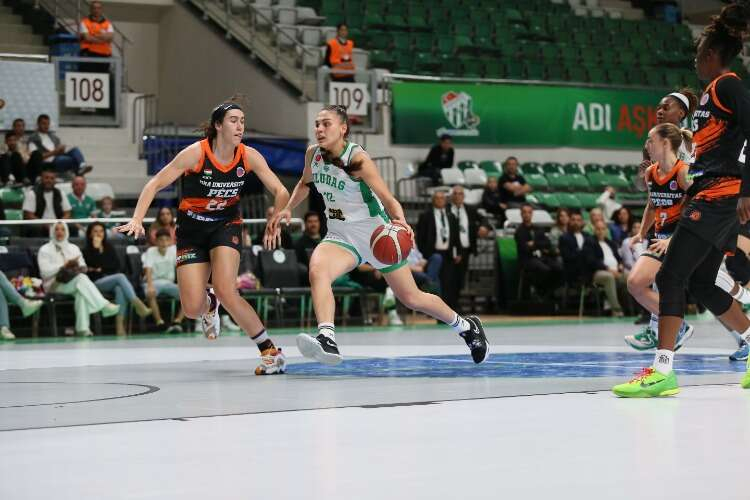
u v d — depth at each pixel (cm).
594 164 2722
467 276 2331
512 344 1294
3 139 2217
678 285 705
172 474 422
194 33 2866
